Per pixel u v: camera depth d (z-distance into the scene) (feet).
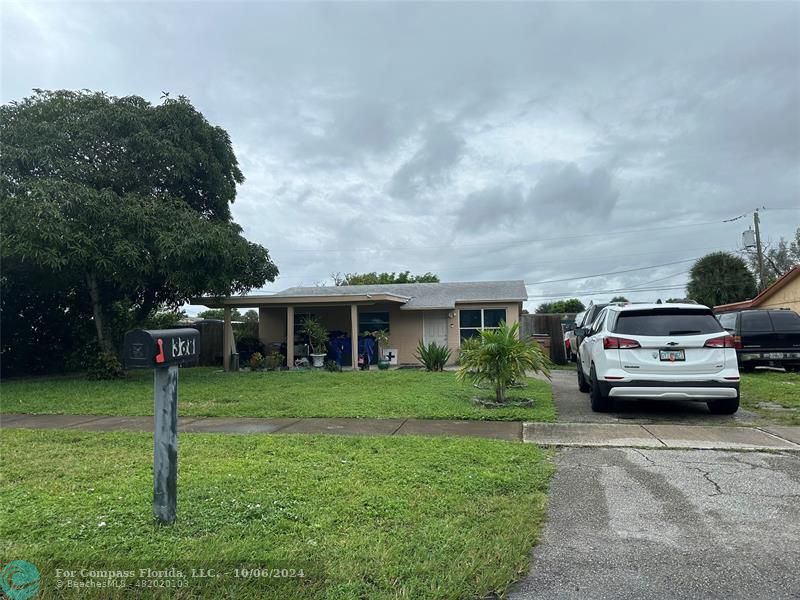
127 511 13.03
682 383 24.68
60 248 39.11
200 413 28.32
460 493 14.56
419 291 71.61
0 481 15.79
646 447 19.98
